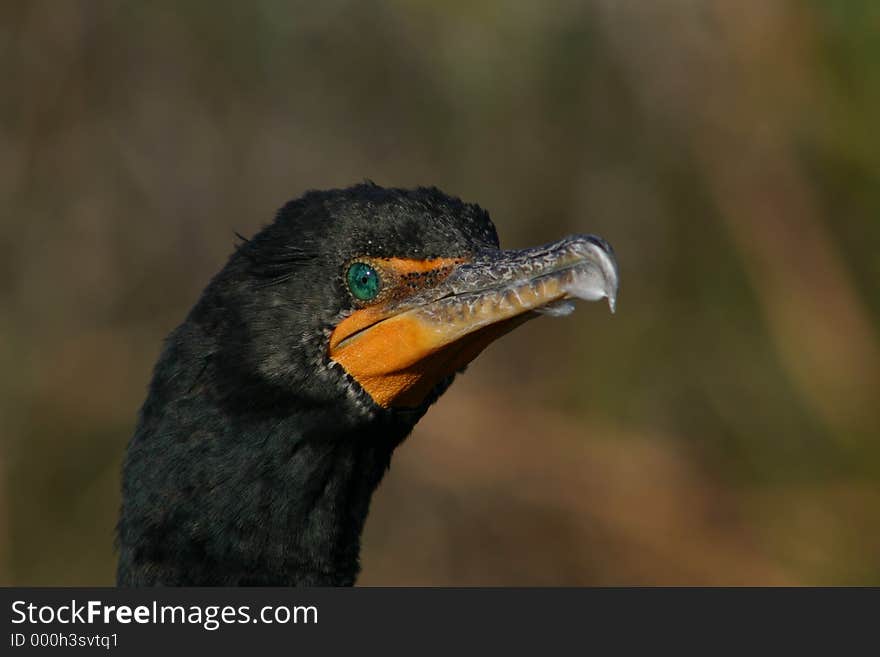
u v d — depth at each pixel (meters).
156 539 5.20
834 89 11.74
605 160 12.88
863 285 11.93
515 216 13.14
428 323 5.31
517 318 5.35
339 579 5.51
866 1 11.45
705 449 12.14
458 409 12.59
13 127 13.13
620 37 12.41
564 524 12.20
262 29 13.30
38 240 13.04
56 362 12.68
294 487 5.26
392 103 13.21
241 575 5.23
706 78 12.24
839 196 12.02
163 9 13.38
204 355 5.22
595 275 5.18
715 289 12.45
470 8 12.09
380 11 12.89
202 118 13.52
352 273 5.34
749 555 11.51
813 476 11.69
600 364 12.62
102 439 12.41
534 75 12.57
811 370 11.87
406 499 12.62
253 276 5.27
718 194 12.43
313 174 13.44
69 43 13.24
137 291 13.24
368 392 5.37
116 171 13.36
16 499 12.02
